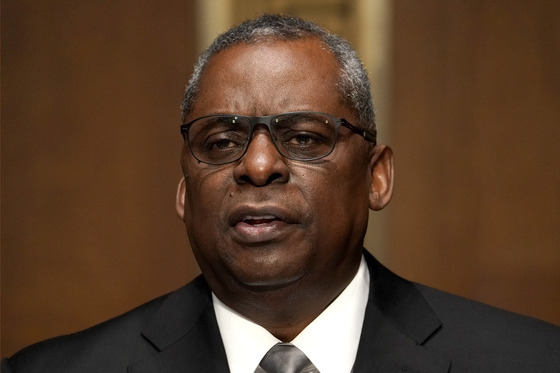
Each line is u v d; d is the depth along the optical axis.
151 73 5.84
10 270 5.91
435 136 5.71
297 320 3.22
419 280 5.70
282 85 3.05
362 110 3.23
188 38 5.80
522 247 5.68
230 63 3.12
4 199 5.89
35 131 5.89
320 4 5.71
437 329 3.36
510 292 5.68
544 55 5.66
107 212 5.86
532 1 5.68
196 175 3.14
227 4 5.74
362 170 3.22
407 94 5.73
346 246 3.16
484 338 3.33
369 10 5.70
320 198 3.04
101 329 3.53
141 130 5.84
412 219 5.72
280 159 3.02
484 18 5.70
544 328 3.40
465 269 5.70
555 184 5.64
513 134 5.68
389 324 3.32
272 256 3.02
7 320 5.91
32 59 5.88
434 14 5.71
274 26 3.21
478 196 5.70
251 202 3.01
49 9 5.89
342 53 3.22
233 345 3.25
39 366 3.41
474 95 5.70
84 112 5.87
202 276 3.56
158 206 5.83
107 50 5.86
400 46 5.73
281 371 3.19
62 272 5.88
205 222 3.12
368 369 3.21
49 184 5.89
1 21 5.88
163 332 3.40
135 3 5.85
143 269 5.83
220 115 3.07
